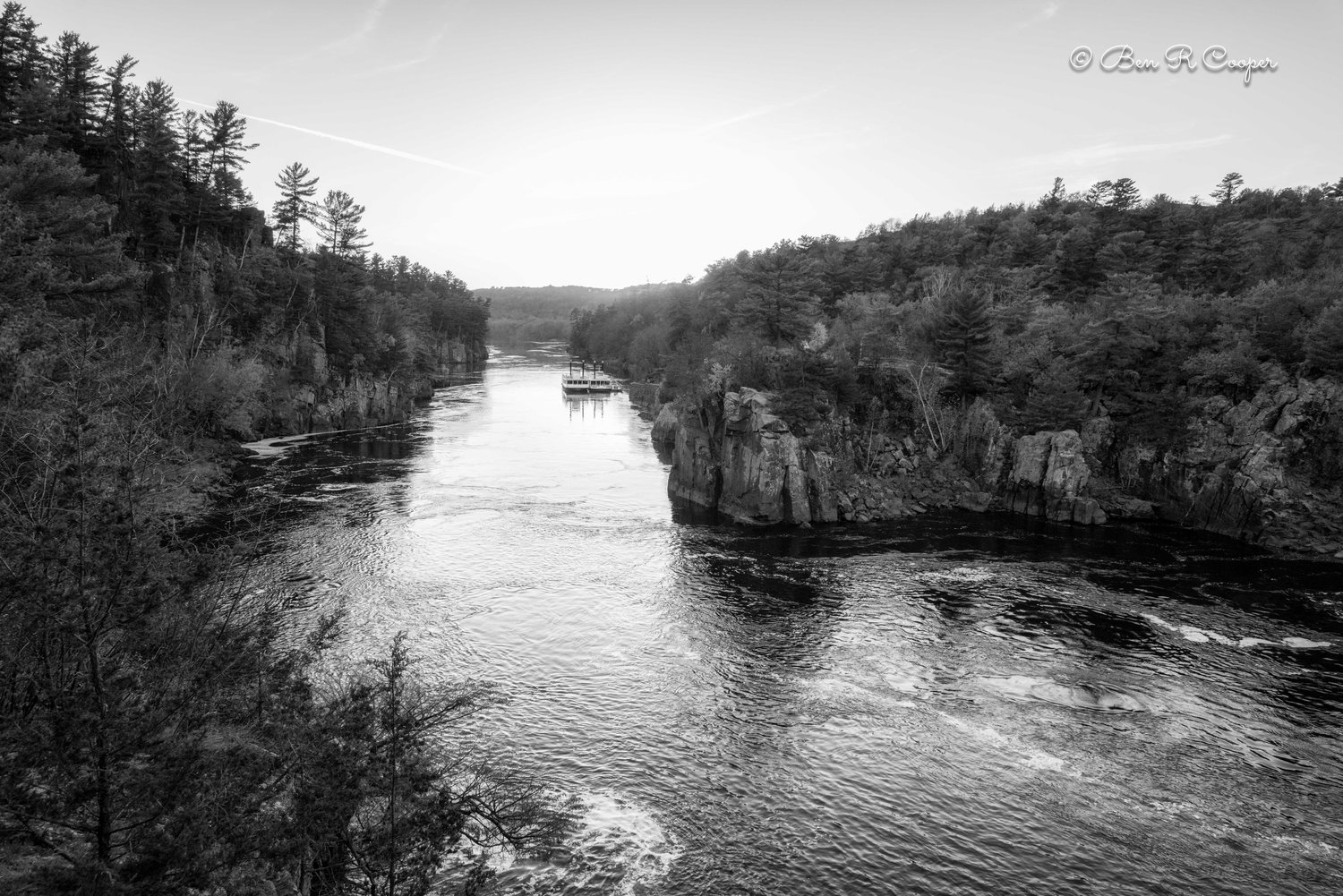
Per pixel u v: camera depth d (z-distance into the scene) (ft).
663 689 129.29
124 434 53.98
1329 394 234.79
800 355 273.54
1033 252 441.68
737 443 253.03
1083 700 127.03
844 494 251.80
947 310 307.37
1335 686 133.39
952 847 92.68
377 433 402.52
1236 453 242.17
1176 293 333.83
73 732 40.63
